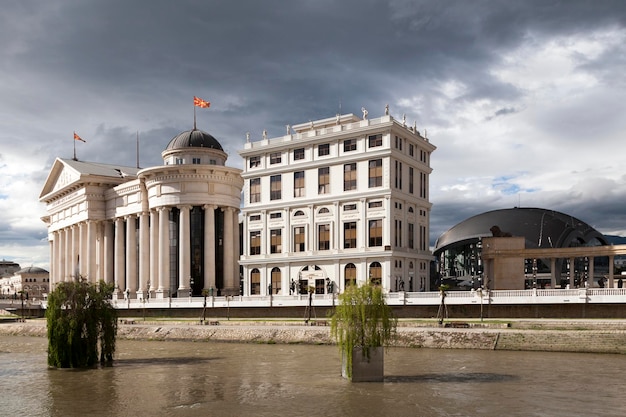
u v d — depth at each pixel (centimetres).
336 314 5606
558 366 5978
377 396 4841
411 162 11406
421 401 4653
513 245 10900
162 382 5725
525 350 7062
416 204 11575
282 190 11756
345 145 11162
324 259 11062
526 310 8569
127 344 9056
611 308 7994
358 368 5431
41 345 9662
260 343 8569
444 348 7388
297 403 4700
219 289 15050
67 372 6419
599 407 4384
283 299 10594
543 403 4516
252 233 12069
